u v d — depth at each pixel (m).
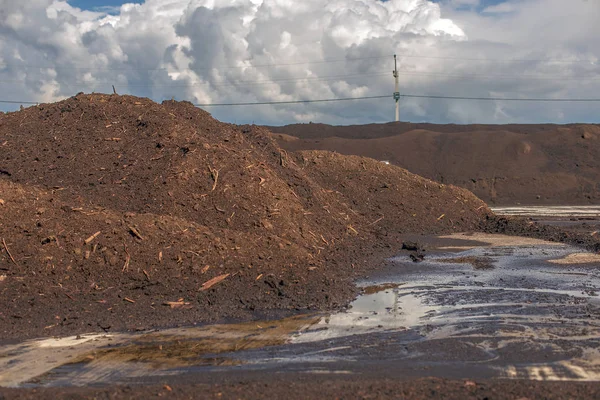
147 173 15.69
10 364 7.65
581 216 30.23
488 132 58.41
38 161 16.58
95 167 16.25
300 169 21.23
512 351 7.91
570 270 13.94
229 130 19.47
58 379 7.09
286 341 8.55
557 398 5.90
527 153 52.69
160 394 6.08
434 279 13.04
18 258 10.61
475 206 23.98
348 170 24.22
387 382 6.63
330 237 16.09
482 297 11.19
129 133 17.69
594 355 7.71
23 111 19.59
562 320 9.46
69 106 19.17
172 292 10.67
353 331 9.03
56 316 9.55
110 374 7.23
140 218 12.17
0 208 11.44
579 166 49.72
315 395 6.04
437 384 6.45
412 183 24.19
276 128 76.31
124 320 9.54
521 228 21.28
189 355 7.95
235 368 7.40
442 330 9.02
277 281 11.45
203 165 15.70
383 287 12.27
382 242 17.69
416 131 62.09
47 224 11.38
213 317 9.78
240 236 12.73
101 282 10.61
